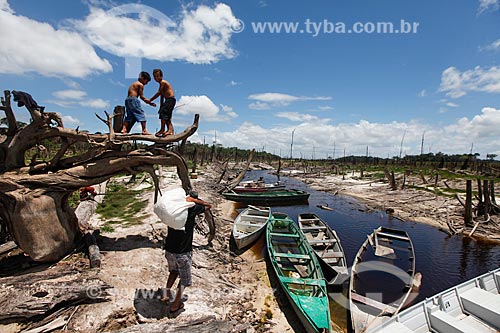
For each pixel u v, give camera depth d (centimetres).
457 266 1163
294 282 763
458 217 1861
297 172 6062
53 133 703
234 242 1216
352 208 2292
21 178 642
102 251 764
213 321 510
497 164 5181
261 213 1645
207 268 830
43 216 643
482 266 1165
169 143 813
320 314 624
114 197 1579
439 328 604
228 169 5050
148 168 792
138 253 775
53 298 494
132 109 781
